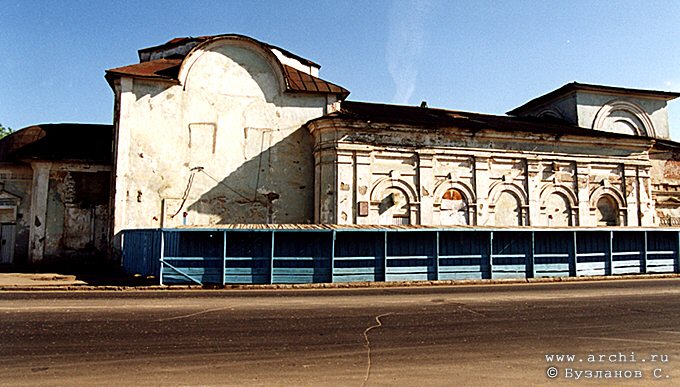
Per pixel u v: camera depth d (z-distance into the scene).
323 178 20.12
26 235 21.69
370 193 20.16
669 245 20.08
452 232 17.22
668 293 13.56
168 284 15.11
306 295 13.14
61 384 5.52
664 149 28.44
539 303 11.59
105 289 14.28
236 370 6.09
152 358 6.60
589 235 18.78
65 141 22.38
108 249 19.62
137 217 19.61
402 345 7.40
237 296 12.82
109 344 7.32
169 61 22.50
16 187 21.86
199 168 20.58
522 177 22.67
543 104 32.03
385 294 13.41
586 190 23.64
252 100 21.48
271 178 21.23
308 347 7.24
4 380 5.64
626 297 12.70
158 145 20.20
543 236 18.14
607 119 29.72
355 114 21.19
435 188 21.12
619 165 24.55
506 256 17.62
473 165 21.92
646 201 24.77
